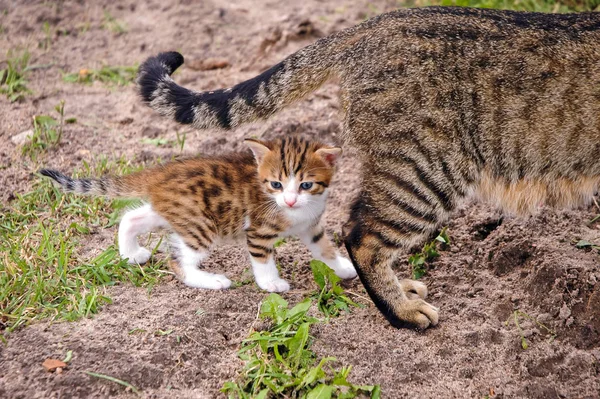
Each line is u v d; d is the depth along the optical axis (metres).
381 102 5.16
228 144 7.43
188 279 5.59
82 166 6.97
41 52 9.06
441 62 5.16
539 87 5.23
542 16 5.48
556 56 5.25
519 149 5.36
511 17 5.40
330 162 5.46
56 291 5.38
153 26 9.67
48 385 4.61
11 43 9.20
